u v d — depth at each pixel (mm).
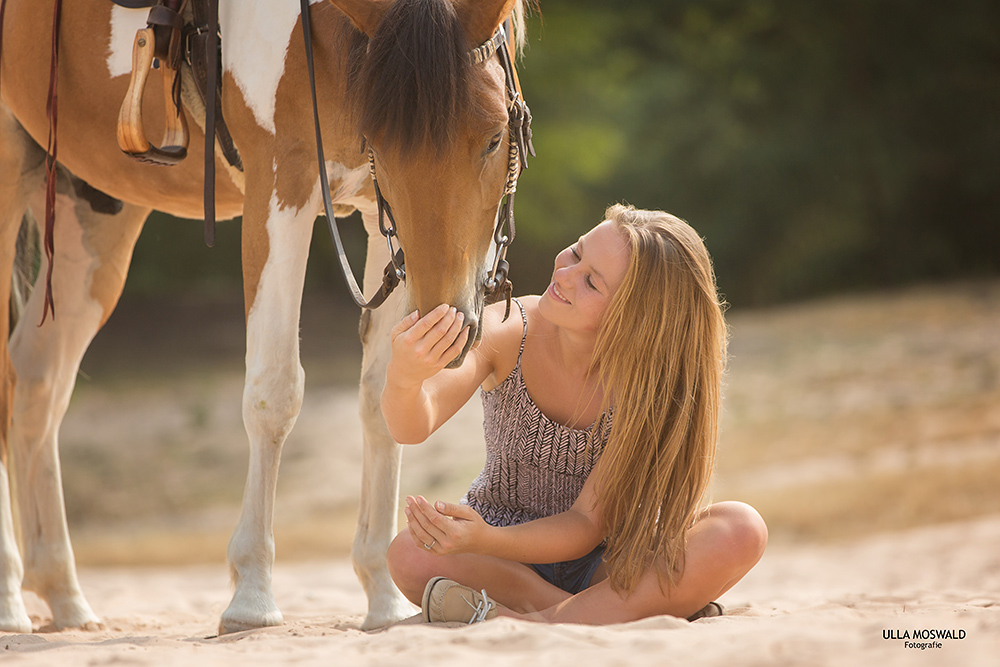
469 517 3988
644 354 4191
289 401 4531
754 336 24078
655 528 4215
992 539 9688
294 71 4520
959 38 33969
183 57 4875
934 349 19922
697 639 3246
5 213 5750
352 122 3887
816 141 34344
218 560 12766
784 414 16938
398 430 4117
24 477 5973
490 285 4023
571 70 31531
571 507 4371
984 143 33812
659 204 36750
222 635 4254
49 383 6051
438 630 3586
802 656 2881
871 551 10289
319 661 3168
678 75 36156
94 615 5906
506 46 4309
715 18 37344
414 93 3605
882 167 33688
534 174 30688
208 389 23312
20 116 5691
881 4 34312
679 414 4207
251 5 4656
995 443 14188
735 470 14398
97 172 5621
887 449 14570
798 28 36469
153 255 31938
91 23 5219
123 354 27922
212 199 4695
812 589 7984
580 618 4074
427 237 3732
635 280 4195
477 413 19078
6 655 3514
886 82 35375
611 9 35594
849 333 22766
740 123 36250
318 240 31891
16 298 6434
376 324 5105
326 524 13930
